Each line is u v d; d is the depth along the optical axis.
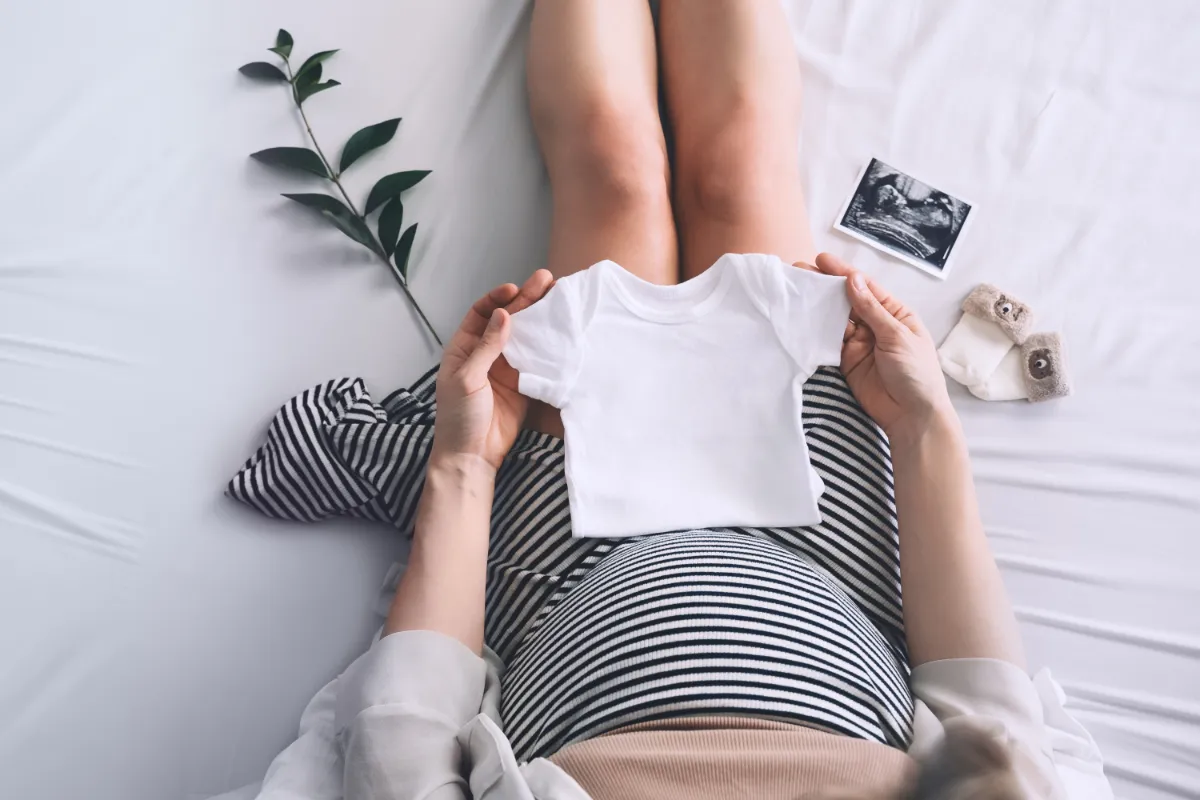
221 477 1.06
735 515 0.85
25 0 1.17
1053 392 1.11
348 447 1.00
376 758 0.70
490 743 0.68
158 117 1.17
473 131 1.21
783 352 0.88
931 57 1.24
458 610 0.80
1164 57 1.23
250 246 1.14
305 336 1.13
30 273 1.09
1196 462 1.08
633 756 0.61
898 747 0.67
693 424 0.89
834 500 0.86
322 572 1.04
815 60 1.24
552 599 0.85
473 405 0.85
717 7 1.07
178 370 1.09
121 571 1.01
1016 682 0.72
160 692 0.97
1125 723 0.99
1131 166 1.20
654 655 0.67
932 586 0.79
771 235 1.00
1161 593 1.04
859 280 0.87
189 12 1.20
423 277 1.16
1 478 1.02
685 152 1.07
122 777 0.94
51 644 0.97
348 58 1.22
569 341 0.88
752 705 0.64
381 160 1.19
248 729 0.98
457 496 0.85
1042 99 1.22
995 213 1.19
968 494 0.82
